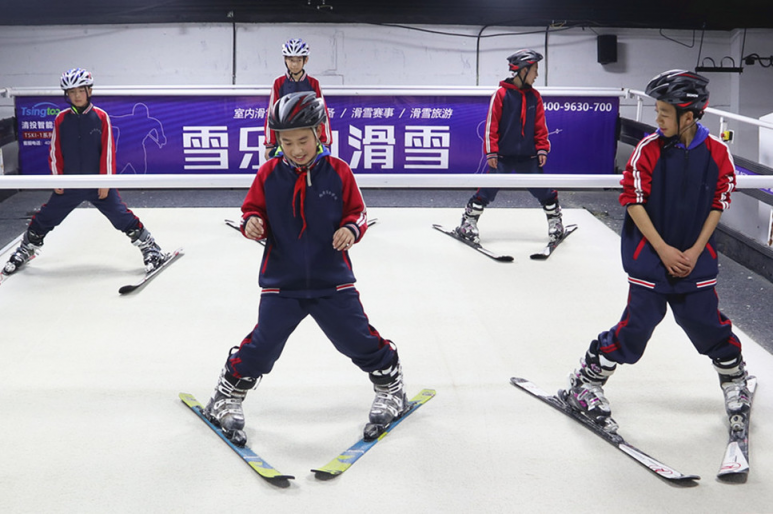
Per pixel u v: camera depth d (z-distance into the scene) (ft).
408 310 13.65
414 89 23.16
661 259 8.68
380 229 18.89
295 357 11.60
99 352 11.80
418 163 23.58
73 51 27.55
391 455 8.95
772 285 15.84
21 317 13.21
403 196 22.85
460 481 8.43
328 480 8.45
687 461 8.92
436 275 15.56
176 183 10.52
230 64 27.96
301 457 8.95
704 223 8.72
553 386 10.78
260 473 8.36
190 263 16.20
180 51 27.76
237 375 9.09
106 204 15.10
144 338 12.35
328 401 10.31
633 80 28.91
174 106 22.84
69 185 10.39
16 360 11.48
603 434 9.32
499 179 10.57
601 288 14.92
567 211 20.86
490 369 11.32
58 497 8.06
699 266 8.74
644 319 8.89
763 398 10.44
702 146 8.55
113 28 27.43
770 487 8.37
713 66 28.91
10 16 26.84
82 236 18.17
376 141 23.36
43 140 22.79
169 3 27.09
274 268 8.66
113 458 8.83
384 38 28.07
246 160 23.32
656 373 11.22
